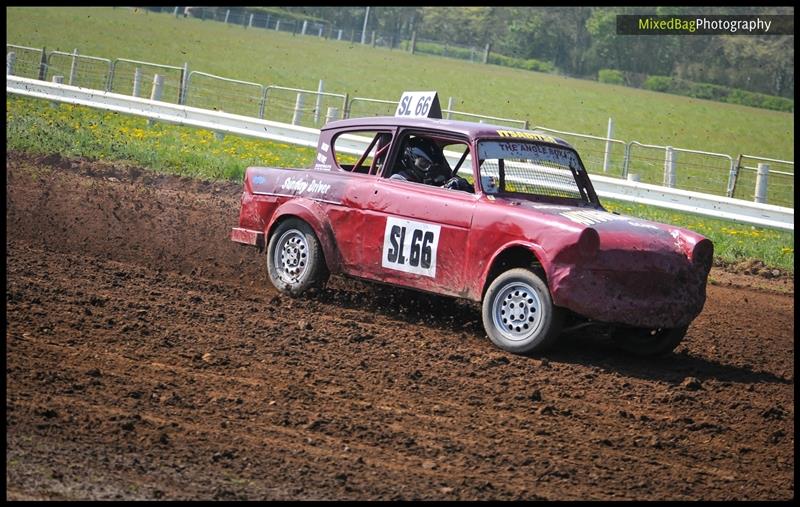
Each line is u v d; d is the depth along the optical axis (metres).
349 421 12.03
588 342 17.34
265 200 18.94
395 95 87.56
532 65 177.00
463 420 12.46
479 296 16.05
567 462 11.34
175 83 68.31
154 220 24.69
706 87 149.25
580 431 12.45
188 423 11.48
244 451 10.81
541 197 16.95
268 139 40.44
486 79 123.62
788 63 167.00
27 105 42.78
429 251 16.55
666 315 15.46
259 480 10.09
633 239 15.51
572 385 14.37
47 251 20.33
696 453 12.07
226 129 41.59
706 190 46.12
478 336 16.78
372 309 18.11
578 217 15.74
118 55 90.75
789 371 16.70
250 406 12.23
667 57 174.50
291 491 9.88
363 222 17.39
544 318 15.26
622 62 177.50
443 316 18.11
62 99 44.94
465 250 16.12
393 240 17.02
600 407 13.50
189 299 17.27
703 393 14.60
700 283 15.88
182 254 21.72
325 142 18.78
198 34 133.12
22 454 10.14
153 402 12.03
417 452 11.25
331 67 112.00
